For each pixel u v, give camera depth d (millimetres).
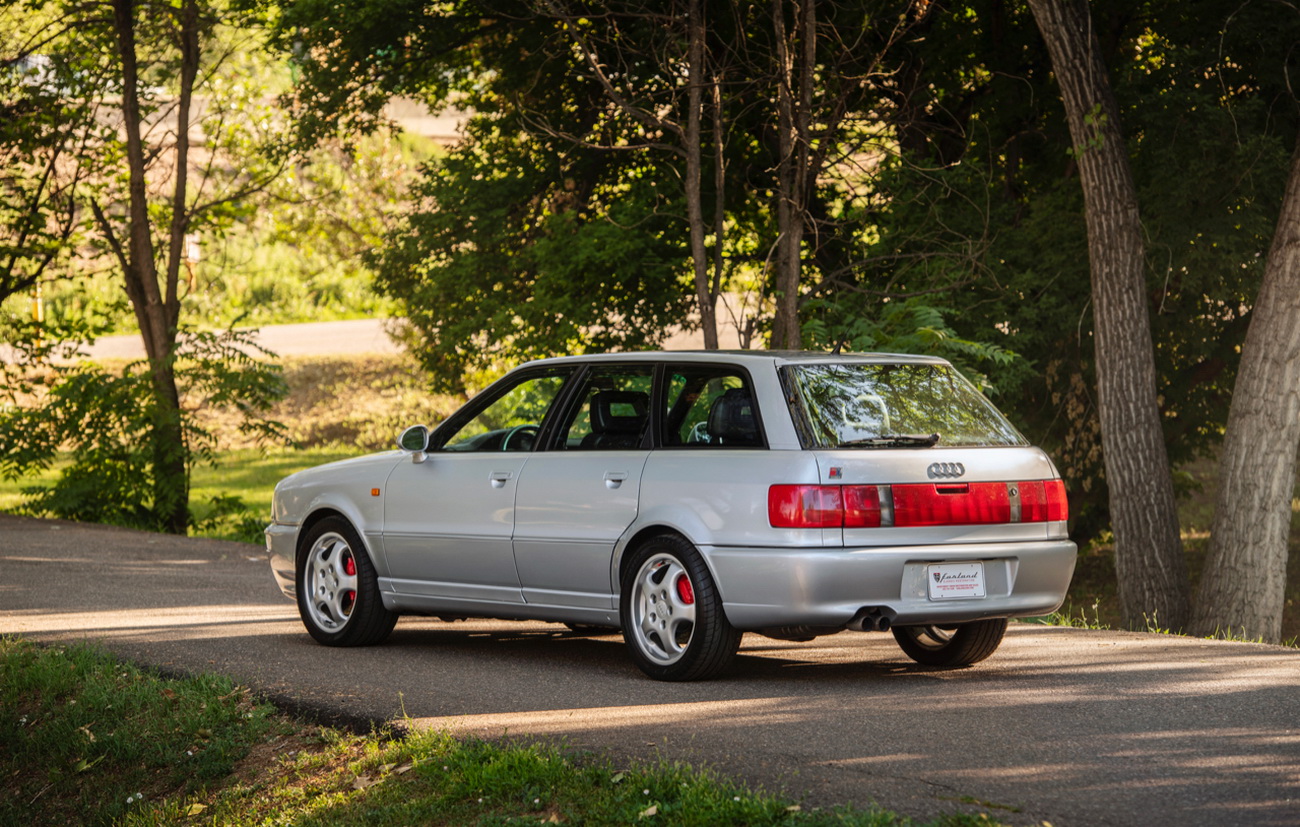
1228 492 16094
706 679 9148
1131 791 6246
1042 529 9102
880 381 9195
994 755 6918
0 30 26828
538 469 9906
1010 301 21875
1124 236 17562
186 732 8539
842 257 23750
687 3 18859
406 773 7176
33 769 8664
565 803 6410
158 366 25562
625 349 24453
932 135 23984
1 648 10891
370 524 10898
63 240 27734
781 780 6473
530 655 10633
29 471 25906
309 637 11570
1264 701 8281
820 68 21875
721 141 18891
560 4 19391
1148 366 17594
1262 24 20203
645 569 9195
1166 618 17406
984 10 22766
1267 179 19875
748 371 9047
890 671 9641
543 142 24781
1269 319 15859
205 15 26312
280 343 59531
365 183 40500
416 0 23375
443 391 28062
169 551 19156
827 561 8383
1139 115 20688
